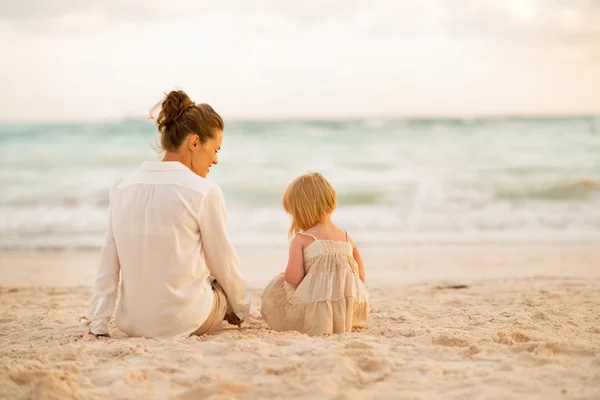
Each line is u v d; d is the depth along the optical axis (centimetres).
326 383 251
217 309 346
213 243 338
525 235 1051
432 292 583
